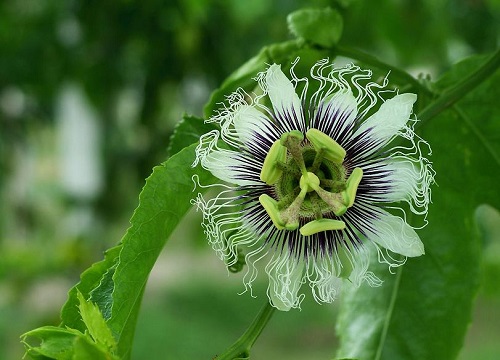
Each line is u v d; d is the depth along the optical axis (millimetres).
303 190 374
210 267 2807
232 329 2086
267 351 1916
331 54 451
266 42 1070
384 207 379
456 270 474
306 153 384
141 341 1947
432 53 948
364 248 379
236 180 379
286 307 379
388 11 887
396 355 468
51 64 1112
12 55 1106
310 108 381
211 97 440
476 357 1629
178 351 1899
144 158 1195
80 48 1082
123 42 1065
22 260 1553
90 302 363
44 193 2072
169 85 1108
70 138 1843
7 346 1620
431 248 474
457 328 470
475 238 477
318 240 380
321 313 2123
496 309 1885
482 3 912
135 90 1139
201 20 1047
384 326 469
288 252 380
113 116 1286
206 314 2189
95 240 1461
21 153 1510
